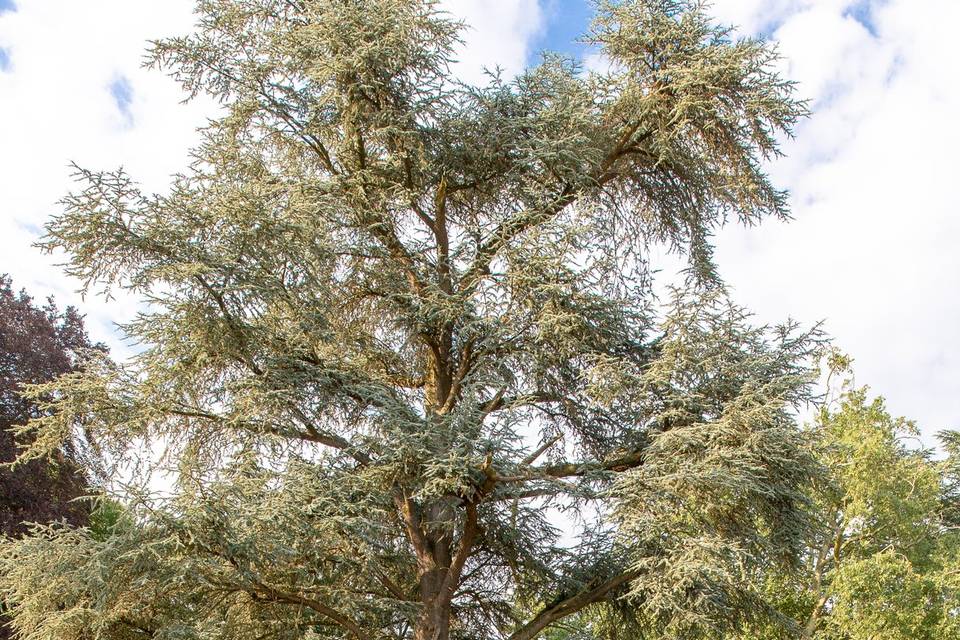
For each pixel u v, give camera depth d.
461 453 10.52
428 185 14.38
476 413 11.16
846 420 20.50
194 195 10.89
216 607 11.00
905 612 17.03
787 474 11.48
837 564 19.59
